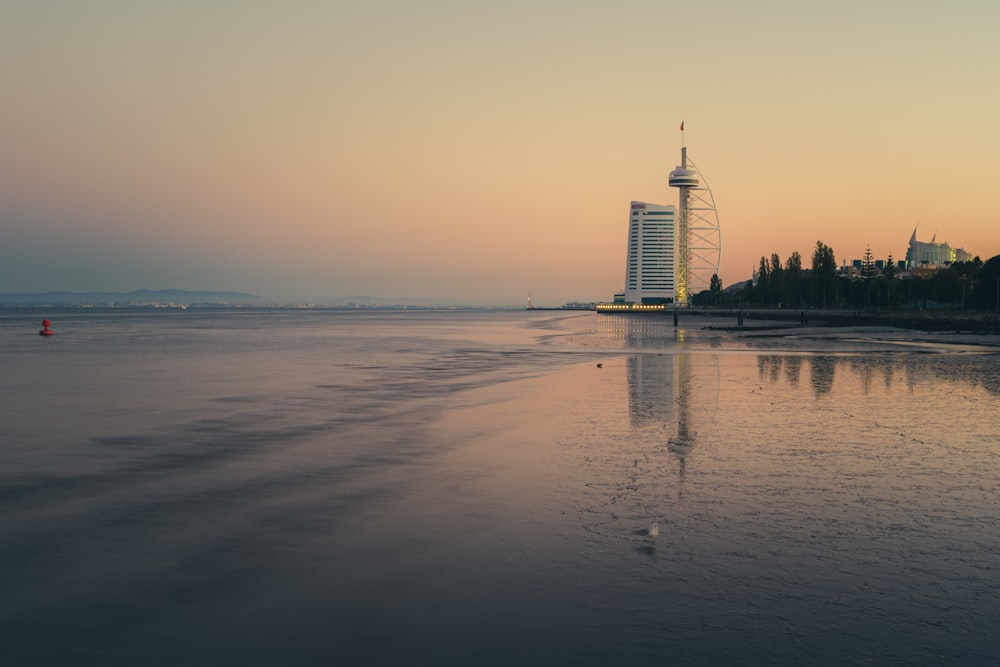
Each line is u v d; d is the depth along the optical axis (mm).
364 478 14938
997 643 7340
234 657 7250
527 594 8672
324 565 9789
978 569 9414
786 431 20594
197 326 141750
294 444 18797
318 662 7125
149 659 7223
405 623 7938
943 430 20750
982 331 94625
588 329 125812
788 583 8938
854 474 15016
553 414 24141
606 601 8430
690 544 10461
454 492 13688
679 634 7566
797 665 6914
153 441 19312
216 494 13688
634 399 28234
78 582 9266
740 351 60312
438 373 39875
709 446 18281
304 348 66250
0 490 14039
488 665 6992
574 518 11867
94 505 12945
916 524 11430
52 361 49906
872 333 95812
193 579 9328
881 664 6930
